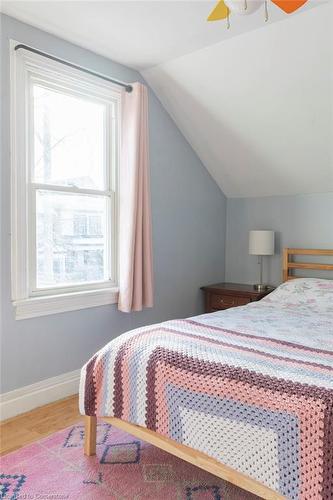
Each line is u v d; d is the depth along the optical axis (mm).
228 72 2916
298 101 2918
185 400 1594
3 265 2342
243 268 4184
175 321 2301
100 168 2977
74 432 2225
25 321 2473
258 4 1443
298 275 3754
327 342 1960
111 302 3000
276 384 1420
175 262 3643
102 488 1738
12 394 2412
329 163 3283
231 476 1453
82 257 2877
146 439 1749
